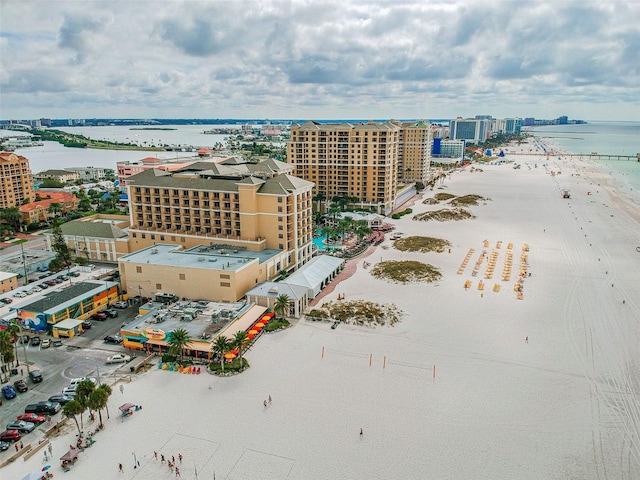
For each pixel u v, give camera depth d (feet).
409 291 479.41
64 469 232.53
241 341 328.49
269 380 312.50
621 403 289.53
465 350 354.95
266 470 231.91
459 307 437.58
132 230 564.71
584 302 448.65
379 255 618.85
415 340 371.35
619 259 590.96
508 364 334.44
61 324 382.01
